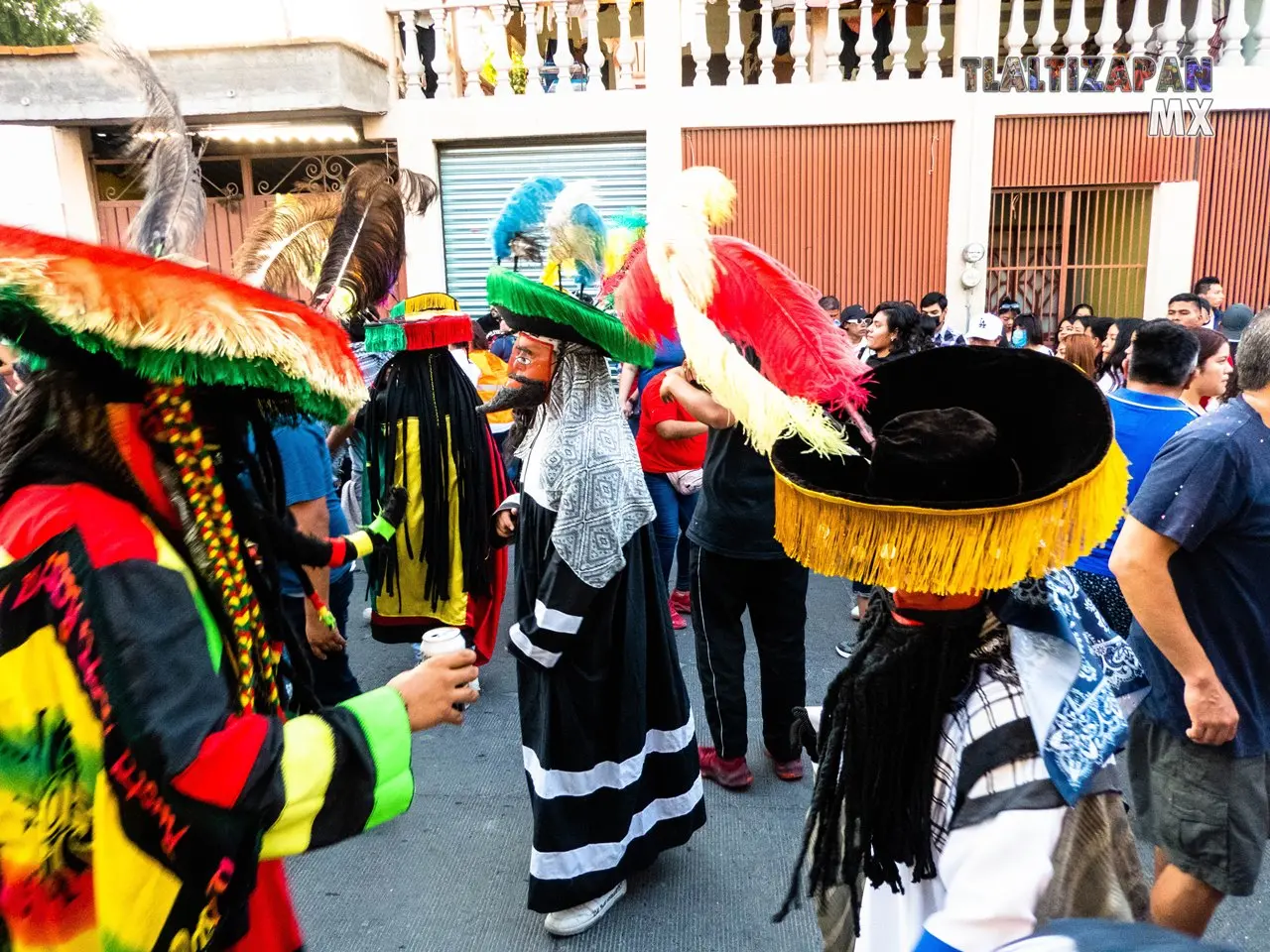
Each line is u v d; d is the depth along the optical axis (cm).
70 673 90
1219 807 188
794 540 118
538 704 230
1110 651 172
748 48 1045
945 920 106
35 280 81
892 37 957
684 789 254
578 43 1020
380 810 101
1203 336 325
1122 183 877
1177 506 178
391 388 358
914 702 122
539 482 227
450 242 886
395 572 366
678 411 416
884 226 881
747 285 145
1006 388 132
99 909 93
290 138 831
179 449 101
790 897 140
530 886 233
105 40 122
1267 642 184
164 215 114
